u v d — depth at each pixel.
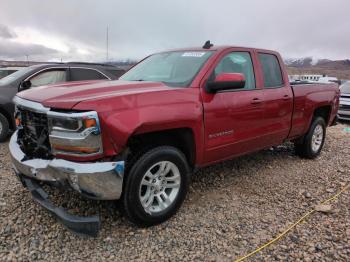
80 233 2.81
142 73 4.36
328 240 3.11
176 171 3.38
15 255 2.79
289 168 5.30
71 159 2.80
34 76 6.93
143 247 2.97
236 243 3.06
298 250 2.95
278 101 4.64
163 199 3.36
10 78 6.95
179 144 3.55
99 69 7.75
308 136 5.64
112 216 3.46
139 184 3.05
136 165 3.02
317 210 3.72
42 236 3.08
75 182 2.75
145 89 3.29
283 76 4.95
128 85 3.41
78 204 3.65
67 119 2.72
